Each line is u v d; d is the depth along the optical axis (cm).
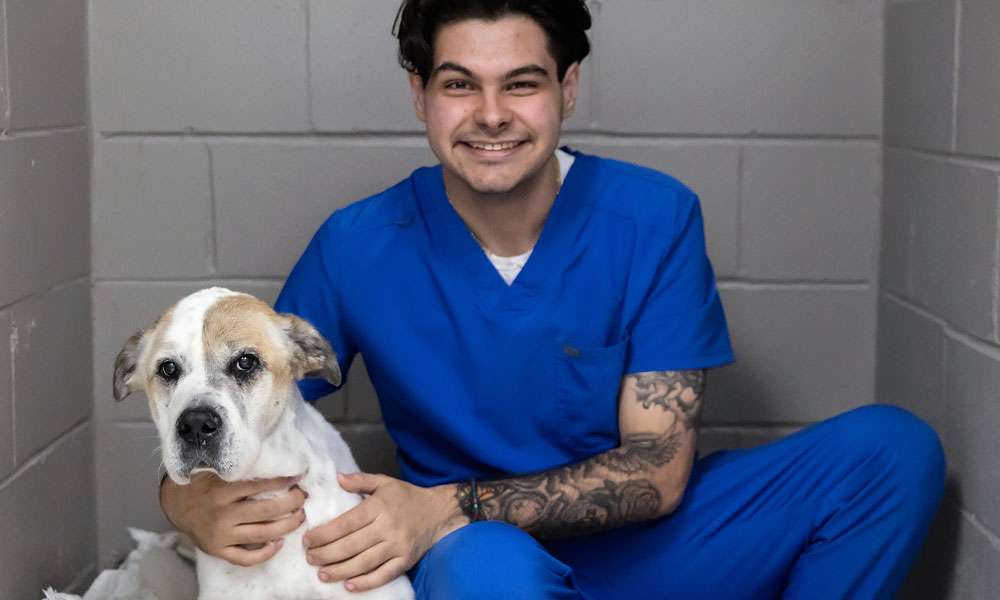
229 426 188
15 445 253
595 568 235
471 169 220
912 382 283
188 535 207
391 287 233
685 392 228
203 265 310
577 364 228
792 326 314
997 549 231
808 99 308
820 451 231
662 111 308
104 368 310
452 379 231
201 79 305
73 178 294
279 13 304
